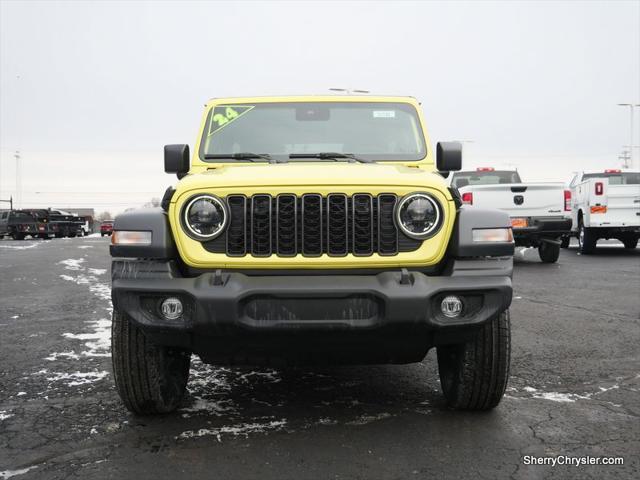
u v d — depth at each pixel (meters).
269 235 3.53
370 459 3.24
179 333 3.47
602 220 15.39
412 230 3.55
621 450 3.35
